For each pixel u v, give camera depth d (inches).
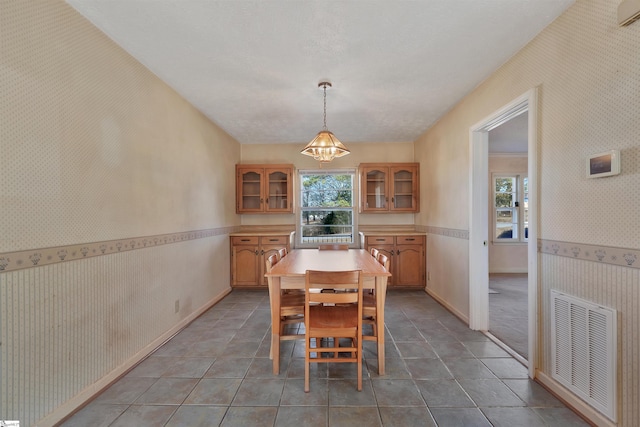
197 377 76.6
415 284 165.8
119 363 77.5
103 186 73.0
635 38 51.3
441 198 140.5
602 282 57.6
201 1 61.9
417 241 165.5
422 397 67.9
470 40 76.7
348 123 147.3
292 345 96.7
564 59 66.3
